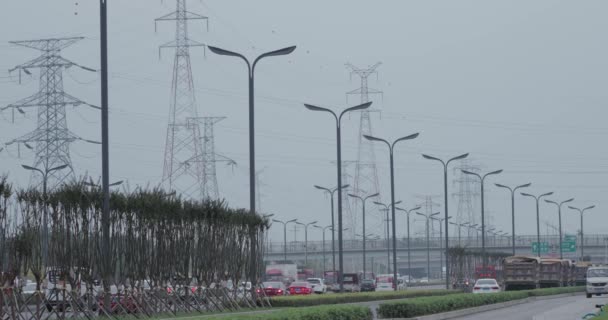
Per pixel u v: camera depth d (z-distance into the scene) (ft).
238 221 224.74
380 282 500.74
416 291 350.64
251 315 130.52
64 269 157.58
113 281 169.37
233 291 225.97
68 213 159.02
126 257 174.09
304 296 268.62
